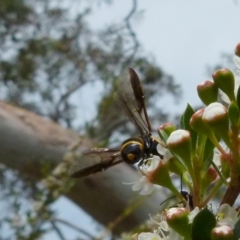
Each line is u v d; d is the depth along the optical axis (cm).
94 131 70
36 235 55
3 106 62
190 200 33
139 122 34
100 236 54
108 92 66
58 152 60
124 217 56
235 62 33
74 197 58
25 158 60
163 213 34
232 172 32
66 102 119
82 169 35
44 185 53
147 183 33
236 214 31
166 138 33
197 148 33
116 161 35
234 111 32
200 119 32
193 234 31
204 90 33
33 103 125
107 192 57
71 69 123
